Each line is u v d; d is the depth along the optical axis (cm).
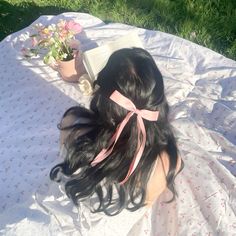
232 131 109
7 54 127
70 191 77
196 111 113
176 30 150
